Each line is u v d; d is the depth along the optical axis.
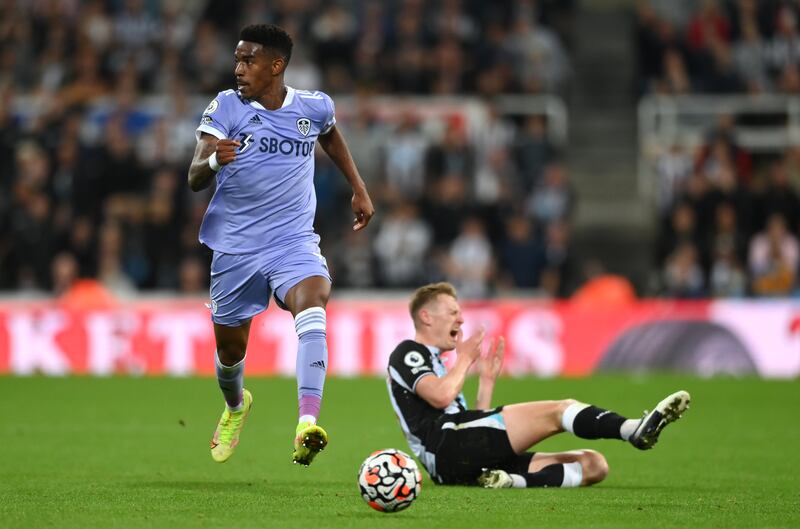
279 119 26.66
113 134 72.19
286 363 61.31
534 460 27.34
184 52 78.50
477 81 76.69
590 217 74.88
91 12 80.69
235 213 26.75
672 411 24.98
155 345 61.62
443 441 26.88
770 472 30.39
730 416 43.91
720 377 58.50
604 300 63.25
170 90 77.12
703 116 76.75
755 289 65.44
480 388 28.58
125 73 76.94
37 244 68.94
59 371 61.94
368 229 70.81
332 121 27.62
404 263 67.56
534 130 72.25
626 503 24.44
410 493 22.52
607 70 79.56
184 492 25.91
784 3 78.56
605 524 21.72
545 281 66.06
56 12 81.62
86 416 43.78
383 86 76.38
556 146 76.38
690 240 67.62
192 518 22.09
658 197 73.00
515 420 26.75
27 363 62.09
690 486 27.59
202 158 25.80
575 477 27.05
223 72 78.56
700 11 79.69
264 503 24.20
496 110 73.62
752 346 59.94
